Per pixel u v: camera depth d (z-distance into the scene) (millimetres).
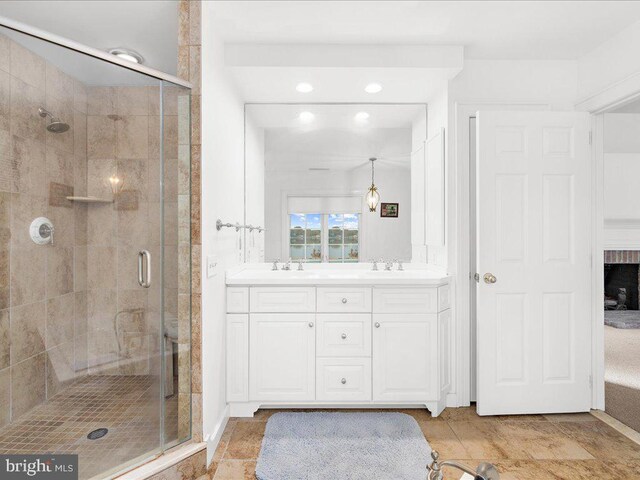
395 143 3078
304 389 2389
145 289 1945
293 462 1912
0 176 1922
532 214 2449
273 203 3055
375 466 1882
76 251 1973
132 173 1970
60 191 2025
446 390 2531
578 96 2645
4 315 1907
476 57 2602
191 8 1900
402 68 2420
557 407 2455
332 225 3082
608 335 4301
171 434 1846
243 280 2355
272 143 3045
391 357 2404
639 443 2129
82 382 1891
